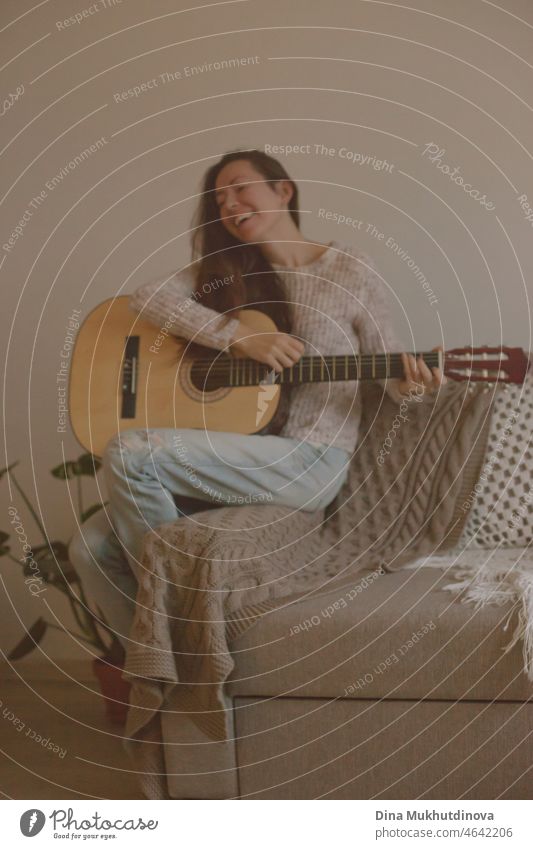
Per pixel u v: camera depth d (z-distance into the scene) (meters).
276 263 2.93
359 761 1.88
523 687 1.80
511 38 2.90
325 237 2.99
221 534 2.02
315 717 1.89
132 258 3.06
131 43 3.05
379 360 2.45
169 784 1.94
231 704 1.90
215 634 1.88
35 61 3.08
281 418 2.52
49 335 3.09
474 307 2.94
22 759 2.29
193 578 1.95
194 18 3.02
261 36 3.00
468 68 2.92
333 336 2.66
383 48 2.95
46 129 3.08
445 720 1.85
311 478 2.44
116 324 2.58
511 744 1.82
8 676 2.99
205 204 3.01
